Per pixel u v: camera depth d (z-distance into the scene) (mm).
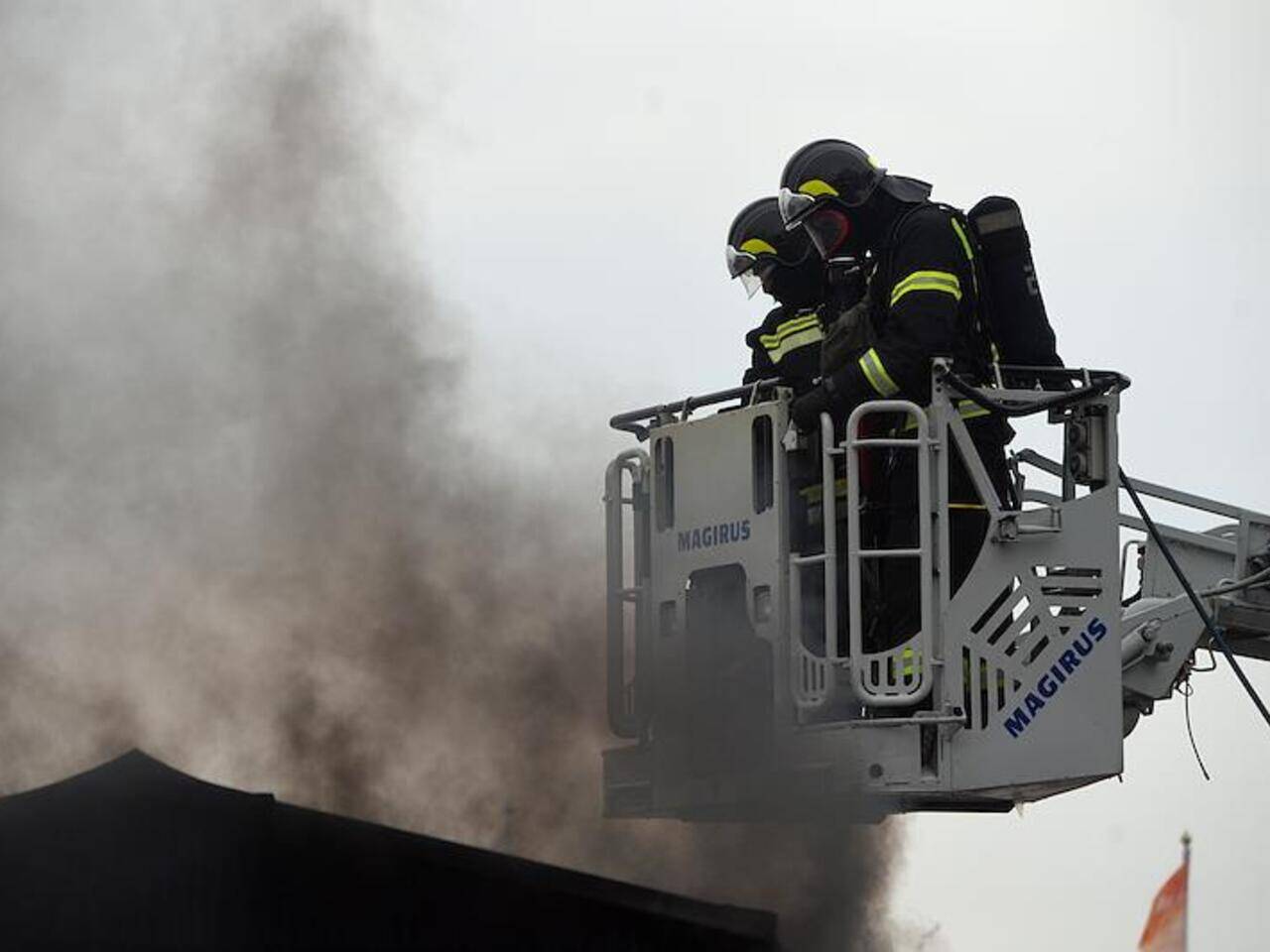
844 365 10516
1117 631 10258
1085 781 10195
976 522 10398
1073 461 10500
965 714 10102
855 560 9961
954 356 10453
